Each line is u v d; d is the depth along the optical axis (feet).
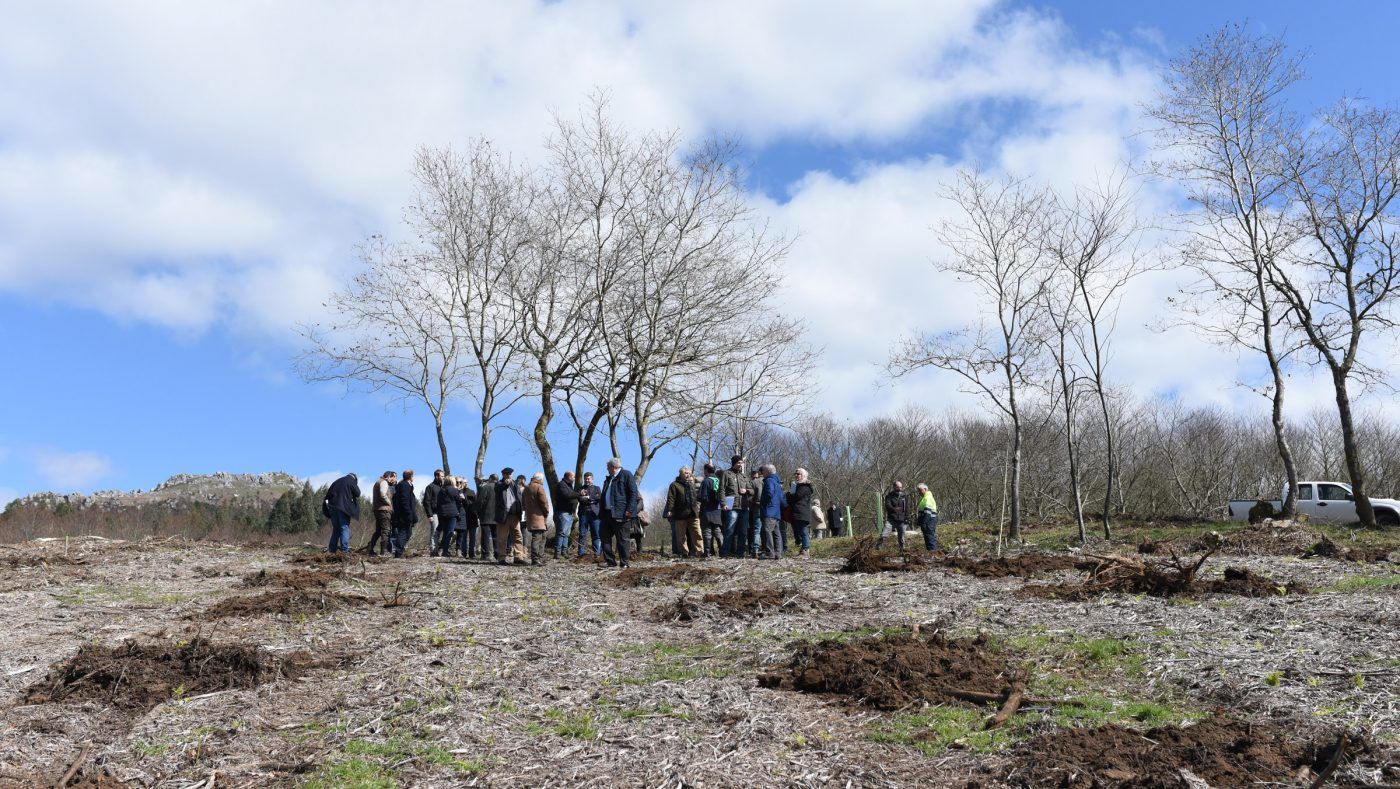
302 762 19.69
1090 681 24.17
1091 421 161.68
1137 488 161.79
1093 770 17.43
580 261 81.30
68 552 57.41
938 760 18.90
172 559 54.54
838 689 23.65
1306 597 33.68
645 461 79.25
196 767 19.58
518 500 56.29
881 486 181.68
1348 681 22.13
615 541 60.75
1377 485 155.74
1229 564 46.98
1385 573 41.14
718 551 64.13
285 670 26.40
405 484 60.95
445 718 22.27
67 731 21.53
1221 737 19.04
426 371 84.53
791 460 190.29
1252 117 78.64
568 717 22.40
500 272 81.25
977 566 45.52
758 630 31.48
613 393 81.92
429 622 34.32
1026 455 157.69
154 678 24.90
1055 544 71.10
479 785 18.37
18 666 26.73
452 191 81.61
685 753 19.54
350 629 33.12
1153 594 35.58
